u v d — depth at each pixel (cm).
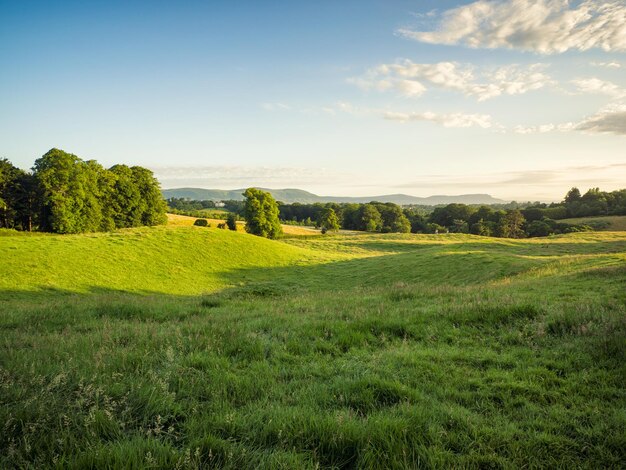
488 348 697
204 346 711
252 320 984
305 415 427
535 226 10844
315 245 7881
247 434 395
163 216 8094
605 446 378
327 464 364
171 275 3934
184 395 495
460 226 12294
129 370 569
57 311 1173
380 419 414
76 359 609
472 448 381
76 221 5731
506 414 454
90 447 348
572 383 523
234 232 5828
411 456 361
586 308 862
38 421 389
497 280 2508
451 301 1168
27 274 3136
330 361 652
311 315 1014
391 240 8544
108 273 3584
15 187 5925
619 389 496
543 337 731
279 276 4509
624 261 2234
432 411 443
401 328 831
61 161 5619
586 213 12044
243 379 543
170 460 334
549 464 354
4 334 846
